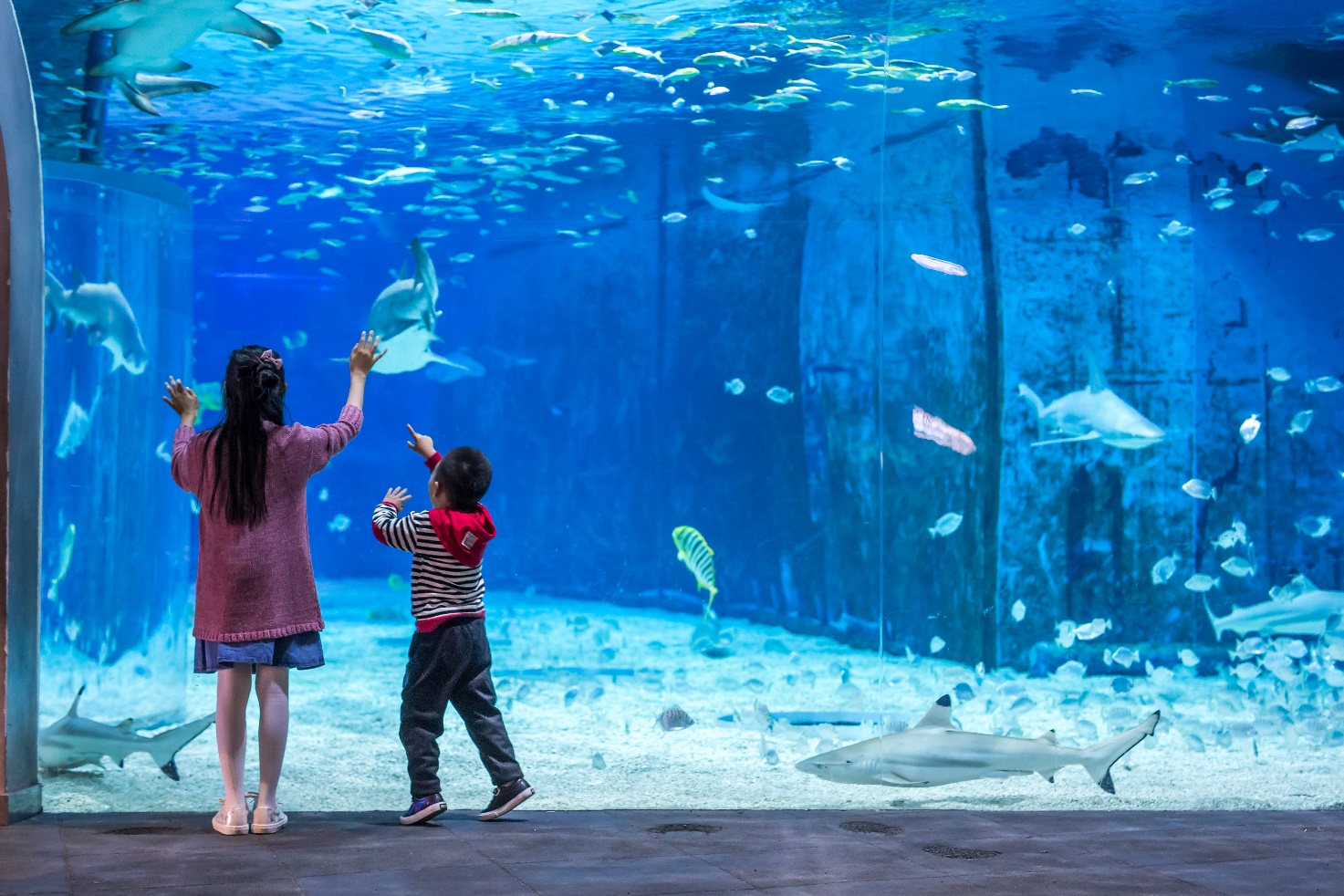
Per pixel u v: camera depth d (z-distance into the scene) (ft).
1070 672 25.72
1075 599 32.68
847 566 46.52
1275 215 34.63
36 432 14.44
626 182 56.95
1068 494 32.89
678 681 32.60
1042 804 16.02
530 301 82.38
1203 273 34.32
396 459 103.50
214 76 33.94
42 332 14.70
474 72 34.73
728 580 57.82
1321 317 34.58
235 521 13.10
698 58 31.24
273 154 46.37
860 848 12.91
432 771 14.02
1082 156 33.42
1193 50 29.09
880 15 28.12
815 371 50.80
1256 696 28.43
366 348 15.14
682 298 63.98
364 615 58.23
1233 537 29.14
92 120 32.19
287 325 108.06
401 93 36.99
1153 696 28.50
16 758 14.10
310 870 11.51
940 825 14.30
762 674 34.55
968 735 15.64
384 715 25.85
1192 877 11.76
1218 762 19.70
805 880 11.39
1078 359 33.24
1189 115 33.19
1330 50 28.71
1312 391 34.47
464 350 92.63
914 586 32.17
